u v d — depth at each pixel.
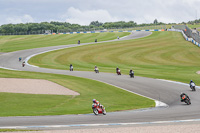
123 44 168.12
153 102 45.50
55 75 79.19
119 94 53.22
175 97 49.22
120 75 79.69
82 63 113.38
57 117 32.53
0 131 24.66
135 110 38.00
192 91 54.44
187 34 199.75
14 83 63.66
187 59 118.94
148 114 33.28
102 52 141.38
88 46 164.12
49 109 40.00
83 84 64.06
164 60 117.56
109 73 84.62
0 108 41.00
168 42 170.38
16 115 34.59
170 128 25.06
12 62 115.94
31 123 28.62
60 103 45.09
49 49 157.12
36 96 50.53
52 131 24.53
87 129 25.25
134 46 158.12
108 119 30.62
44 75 78.94
